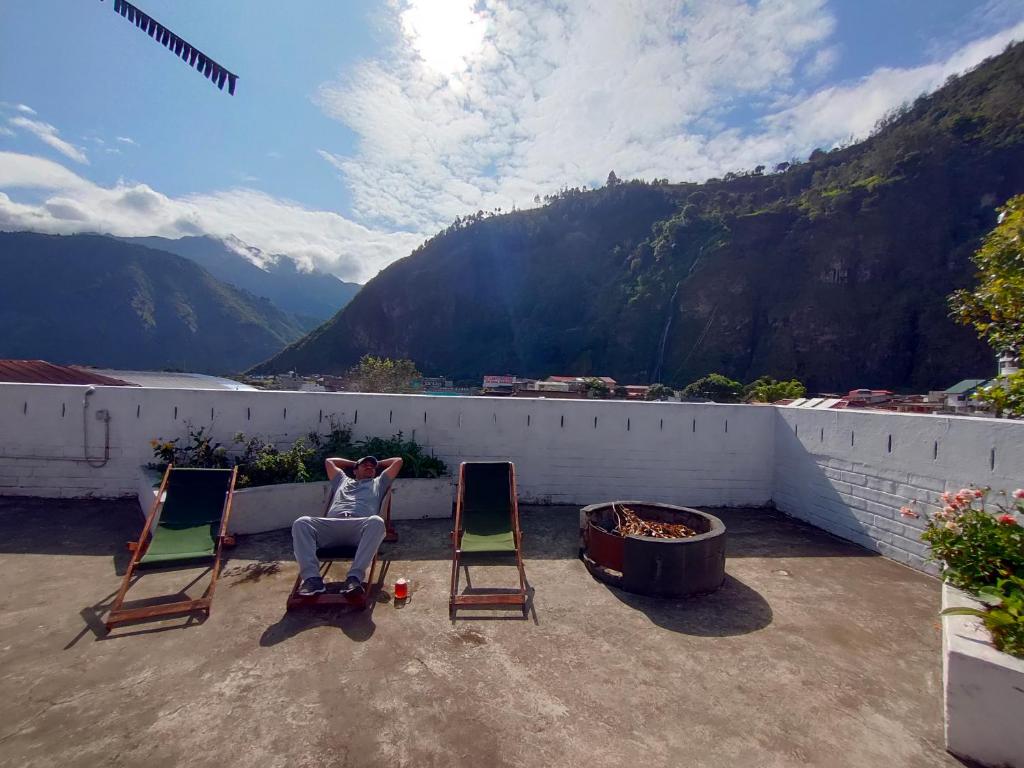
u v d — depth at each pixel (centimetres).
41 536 461
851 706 254
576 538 508
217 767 203
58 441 563
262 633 309
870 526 496
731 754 220
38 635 299
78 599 346
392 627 321
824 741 229
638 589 380
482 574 411
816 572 434
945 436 425
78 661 274
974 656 218
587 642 311
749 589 396
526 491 631
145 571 351
